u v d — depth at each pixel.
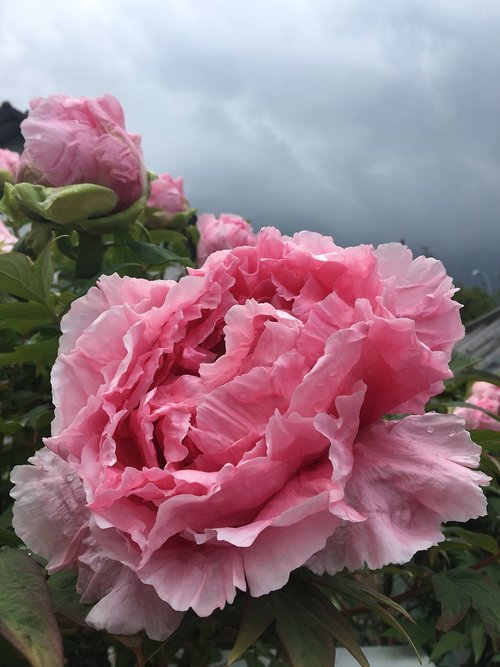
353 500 0.16
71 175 0.29
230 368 0.17
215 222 0.48
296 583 0.18
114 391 0.16
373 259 0.18
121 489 0.15
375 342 0.17
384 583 0.42
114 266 0.29
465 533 0.30
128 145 0.29
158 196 0.43
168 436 0.16
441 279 0.20
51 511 0.17
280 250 0.19
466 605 0.23
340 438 0.16
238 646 0.16
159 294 0.18
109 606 0.15
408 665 0.26
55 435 0.16
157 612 0.15
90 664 0.23
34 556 0.20
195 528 0.15
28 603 0.15
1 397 0.35
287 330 0.17
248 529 0.15
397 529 0.16
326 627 0.16
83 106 0.29
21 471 0.17
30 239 0.30
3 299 0.32
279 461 0.15
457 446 0.18
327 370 0.15
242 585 0.14
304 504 0.14
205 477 0.15
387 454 0.17
